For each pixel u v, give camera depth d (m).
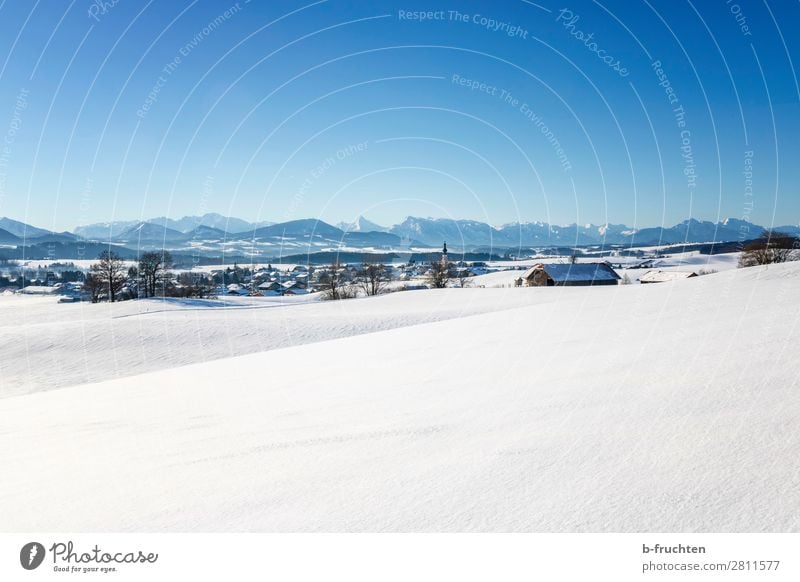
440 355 10.85
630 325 11.55
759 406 4.26
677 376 5.75
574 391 5.73
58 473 4.61
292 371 11.02
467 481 3.37
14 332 30.12
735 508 2.72
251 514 3.20
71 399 10.93
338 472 3.79
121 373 23.70
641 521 2.69
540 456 3.70
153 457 4.82
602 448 3.73
